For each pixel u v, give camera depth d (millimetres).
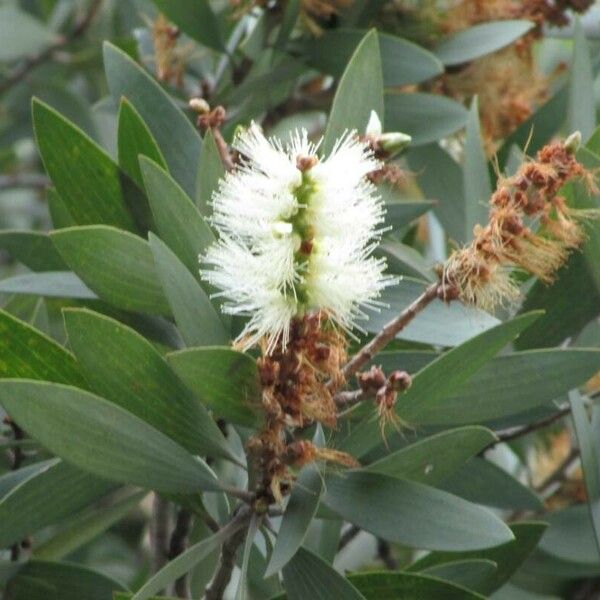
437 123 792
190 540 767
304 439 645
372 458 717
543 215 625
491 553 720
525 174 622
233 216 613
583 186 676
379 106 691
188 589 759
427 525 635
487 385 651
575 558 771
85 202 696
